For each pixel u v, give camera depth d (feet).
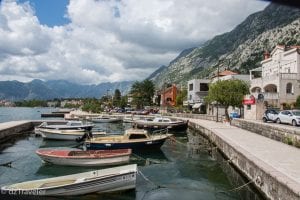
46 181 53.42
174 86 384.47
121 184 54.29
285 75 173.37
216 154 96.68
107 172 56.39
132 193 55.57
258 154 61.26
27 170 73.92
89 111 352.90
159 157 92.22
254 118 155.74
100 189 52.95
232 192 55.77
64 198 50.57
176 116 252.42
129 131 102.37
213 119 190.60
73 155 75.61
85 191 51.88
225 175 69.10
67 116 296.92
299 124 113.09
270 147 71.56
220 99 166.81
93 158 72.64
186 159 88.84
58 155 74.54
